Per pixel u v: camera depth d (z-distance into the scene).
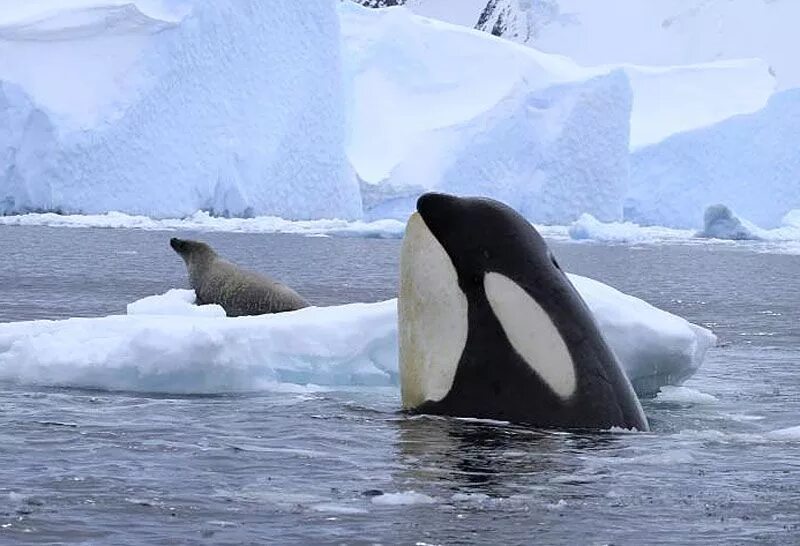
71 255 80.75
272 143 133.38
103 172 124.44
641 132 179.00
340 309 26.78
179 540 13.05
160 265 74.00
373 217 148.50
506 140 145.12
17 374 25.33
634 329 26.05
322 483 16.00
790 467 17.77
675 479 16.72
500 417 19.50
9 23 127.06
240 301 37.06
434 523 13.94
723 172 157.25
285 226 127.19
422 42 162.25
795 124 155.62
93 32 129.12
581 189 145.12
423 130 149.12
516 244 19.48
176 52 128.62
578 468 17.16
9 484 15.55
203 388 24.66
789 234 141.62
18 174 122.12
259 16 133.38
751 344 41.62
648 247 126.44
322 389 25.28
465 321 19.66
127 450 18.02
